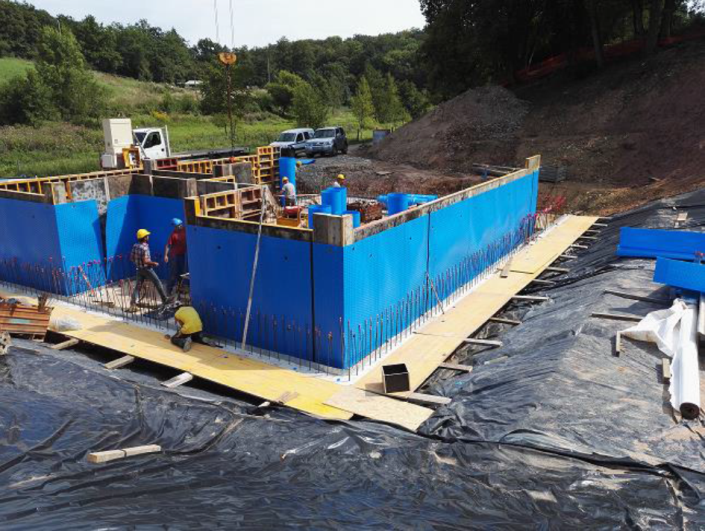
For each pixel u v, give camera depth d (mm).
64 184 9922
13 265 10672
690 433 4996
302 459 4660
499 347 7641
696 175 17156
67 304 9602
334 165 25219
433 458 4664
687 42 26531
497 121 26922
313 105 41781
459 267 10070
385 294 7832
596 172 21203
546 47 36281
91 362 7273
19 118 44500
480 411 5703
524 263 11742
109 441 4777
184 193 10500
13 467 4145
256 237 7402
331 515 3555
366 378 6984
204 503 3629
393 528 3381
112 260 10836
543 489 4055
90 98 47500
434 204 8797
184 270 9750
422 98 62125
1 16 77125
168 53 93125
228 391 6914
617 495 3961
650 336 6523
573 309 8055
